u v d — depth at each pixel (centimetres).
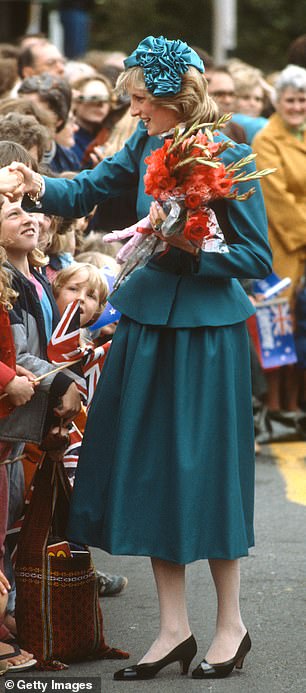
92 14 6638
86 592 1223
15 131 1546
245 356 1216
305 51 2662
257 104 2848
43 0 4291
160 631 1203
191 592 1478
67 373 1238
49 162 1870
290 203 2434
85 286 1392
